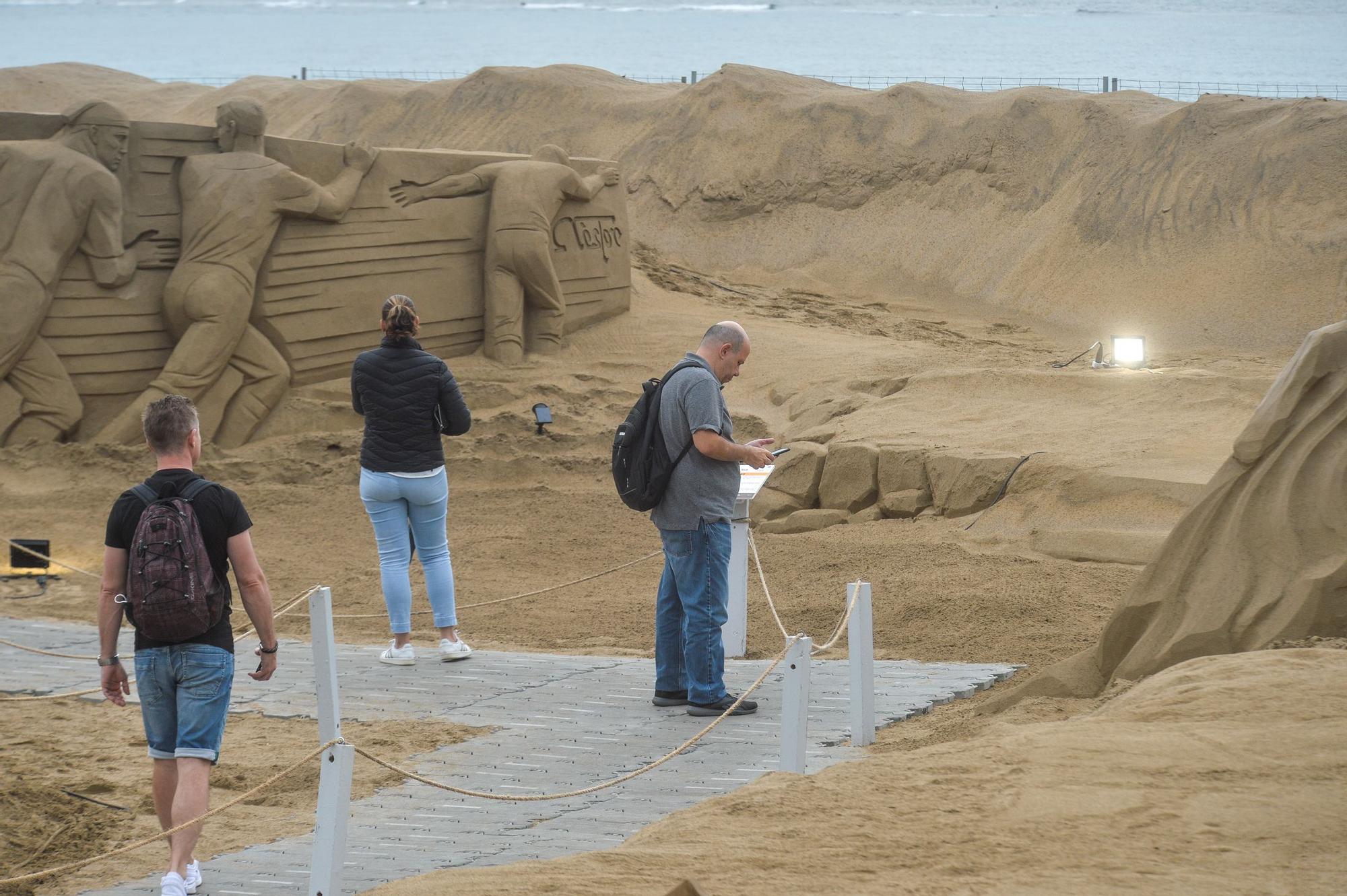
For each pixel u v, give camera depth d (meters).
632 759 22.91
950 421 53.62
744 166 127.94
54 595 40.59
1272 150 103.88
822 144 126.38
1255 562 23.23
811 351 74.06
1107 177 109.88
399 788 21.84
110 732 25.72
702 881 14.18
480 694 27.64
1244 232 100.12
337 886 16.30
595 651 32.84
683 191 129.38
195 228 58.00
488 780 22.00
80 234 56.03
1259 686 19.05
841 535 45.75
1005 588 35.53
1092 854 14.26
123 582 17.72
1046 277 105.12
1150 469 42.56
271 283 60.06
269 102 174.62
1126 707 19.69
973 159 118.25
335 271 62.50
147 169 57.84
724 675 28.59
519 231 68.62
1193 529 24.11
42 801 21.06
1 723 26.11
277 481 57.19
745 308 91.31
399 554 29.97
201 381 57.50
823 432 55.28
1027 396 56.06
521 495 55.50
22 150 54.78
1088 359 76.12
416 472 29.31
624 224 78.50
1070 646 30.27
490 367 68.19
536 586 42.12
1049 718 22.84
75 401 56.19
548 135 147.00
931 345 79.88
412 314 29.14
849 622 22.69
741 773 21.84
